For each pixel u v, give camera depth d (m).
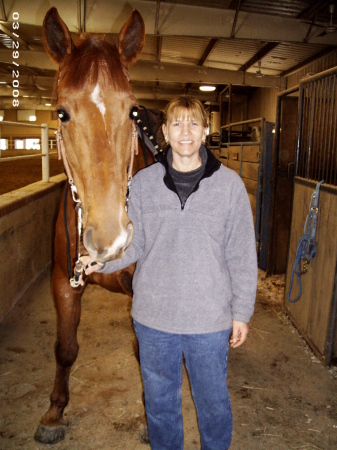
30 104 17.03
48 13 1.32
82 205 1.24
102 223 1.12
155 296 1.28
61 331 1.71
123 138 1.19
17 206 3.10
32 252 3.54
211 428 1.34
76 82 1.16
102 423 1.90
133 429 1.86
